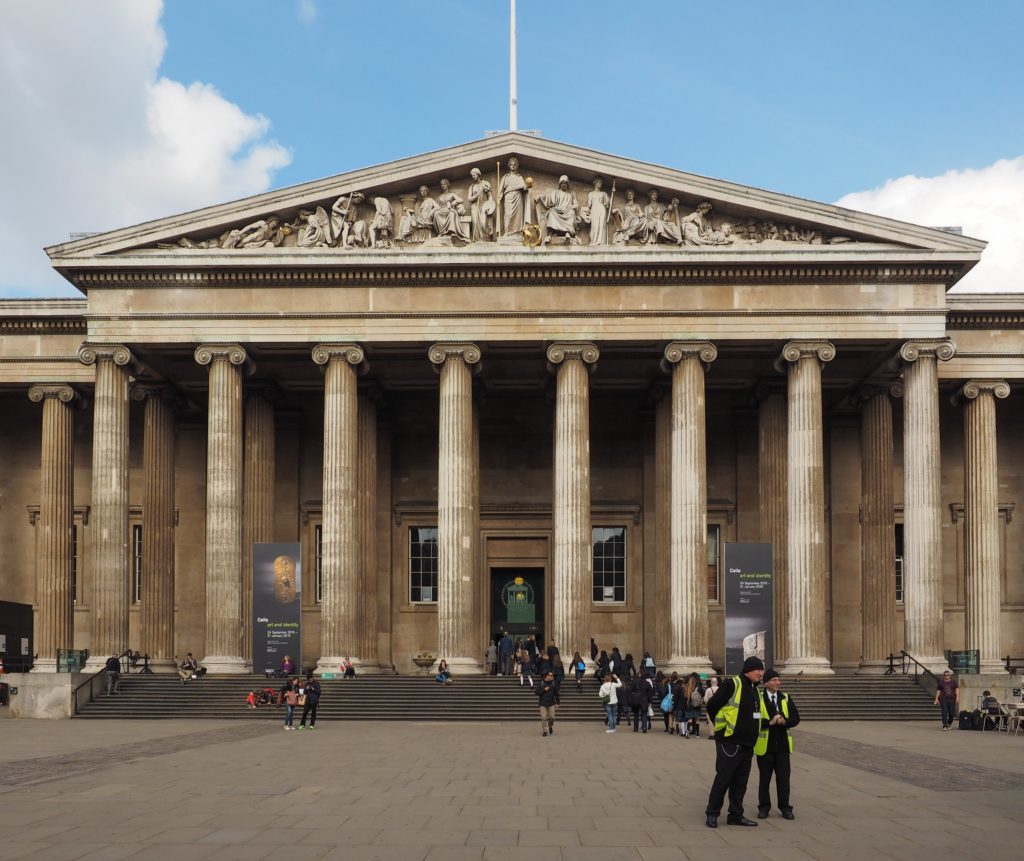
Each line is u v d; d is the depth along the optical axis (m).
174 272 55.84
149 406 61.78
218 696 51.38
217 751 33.75
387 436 67.75
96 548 55.22
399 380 64.31
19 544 67.19
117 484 55.56
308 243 55.97
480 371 56.75
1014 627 65.25
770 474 60.41
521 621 68.62
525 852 17.36
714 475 67.19
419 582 67.94
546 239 55.81
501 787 25.31
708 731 43.03
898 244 55.12
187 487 66.88
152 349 56.72
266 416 62.12
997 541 59.75
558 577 54.94
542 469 68.56
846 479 66.06
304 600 66.75
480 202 56.00
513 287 55.94
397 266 55.34
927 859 16.91
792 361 55.19
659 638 60.75
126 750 33.94
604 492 67.81
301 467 67.75
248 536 61.06
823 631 54.28
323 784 25.61
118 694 51.75
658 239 55.59
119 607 55.19
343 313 55.88
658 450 61.81
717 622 66.12
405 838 18.55
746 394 66.50
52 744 36.09
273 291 56.09
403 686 51.59
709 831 19.38
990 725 44.03
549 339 55.66
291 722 43.56
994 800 23.27
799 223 55.50
